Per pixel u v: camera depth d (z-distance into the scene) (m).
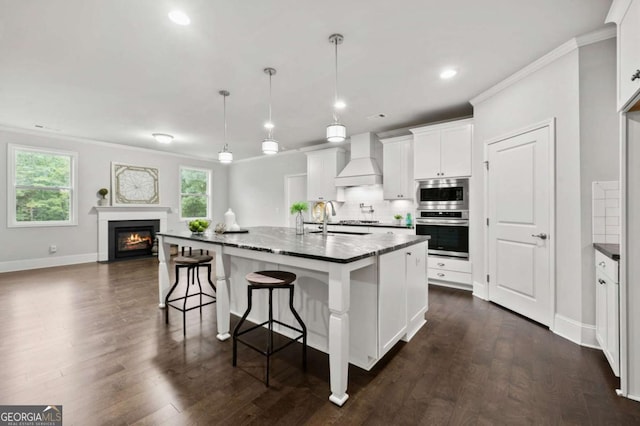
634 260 1.67
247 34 2.29
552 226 2.59
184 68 2.84
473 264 3.76
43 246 5.36
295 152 6.95
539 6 1.99
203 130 5.11
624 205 1.68
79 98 3.59
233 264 2.99
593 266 2.32
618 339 1.79
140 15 2.05
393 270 2.18
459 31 2.27
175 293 3.79
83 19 2.09
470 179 3.79
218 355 2.20
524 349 2.28
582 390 1.76
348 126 4.92
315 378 1.91
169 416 1.55
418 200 4.29
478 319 2.90
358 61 2.72
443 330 2.65
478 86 3.29
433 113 4.24
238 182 8.24
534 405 1.64
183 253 6.59
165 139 5.24
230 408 1.62
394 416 1.56
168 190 7.09
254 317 2.79
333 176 5.73
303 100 3.71
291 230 3.62
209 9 1.99
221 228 3.18
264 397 1.71
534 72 2.78
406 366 2.05
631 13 1.59
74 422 1.49
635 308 1.67
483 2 1.95
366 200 5.55
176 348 2.31
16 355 2.18
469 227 3.81
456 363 2.09
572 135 2.43
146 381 1.86
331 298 1.69
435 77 3.06
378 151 5.49
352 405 1.65
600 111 2.30
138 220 6.52
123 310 3.16
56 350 2.26
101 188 6.02
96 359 2.13
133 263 5.82
